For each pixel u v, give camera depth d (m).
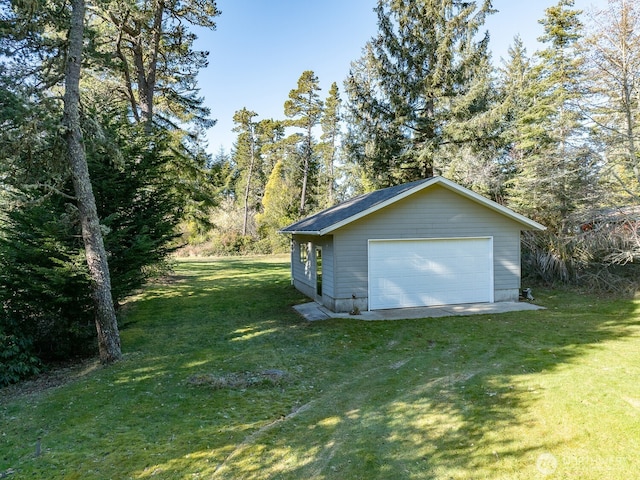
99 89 14.36
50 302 7.53
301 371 6.65
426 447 4.16
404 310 11.01
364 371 6.58
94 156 8.79
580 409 4.77
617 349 7.22
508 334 8.46
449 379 6.04
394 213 11.06
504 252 12.00
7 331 7.20
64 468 3.98
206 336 9.05
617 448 3.94
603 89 14.98
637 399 4.97
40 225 7.73
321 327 9.41
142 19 13.68
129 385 6.23
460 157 18.34
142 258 9.45
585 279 13.90
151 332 9.47
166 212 10.81
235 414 5.10
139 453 4.22
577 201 13.98
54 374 7.16
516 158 19.84
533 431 4.36
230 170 46.38
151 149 11.12
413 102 18.48
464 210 11.57
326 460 3.99
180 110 18.22
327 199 35.06
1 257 7.33
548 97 18.59
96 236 7.29
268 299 13.11
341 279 10.80
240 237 33.38
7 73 6.84
